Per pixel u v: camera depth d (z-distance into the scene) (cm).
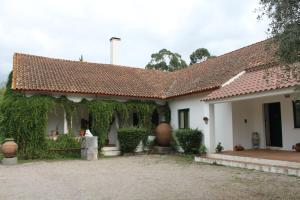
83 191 865
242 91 1342
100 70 2311
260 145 1636
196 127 1806
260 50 1848
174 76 2483
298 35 516
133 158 1716
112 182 998
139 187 914
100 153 1839
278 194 798
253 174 1109
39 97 1666
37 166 1393
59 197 797
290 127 1457
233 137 1605
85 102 1822
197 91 1736
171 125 2067
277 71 952
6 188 915
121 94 1908
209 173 1159
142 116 2012
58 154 1703
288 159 1155
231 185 923
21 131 1603
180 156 1764
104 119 1856
